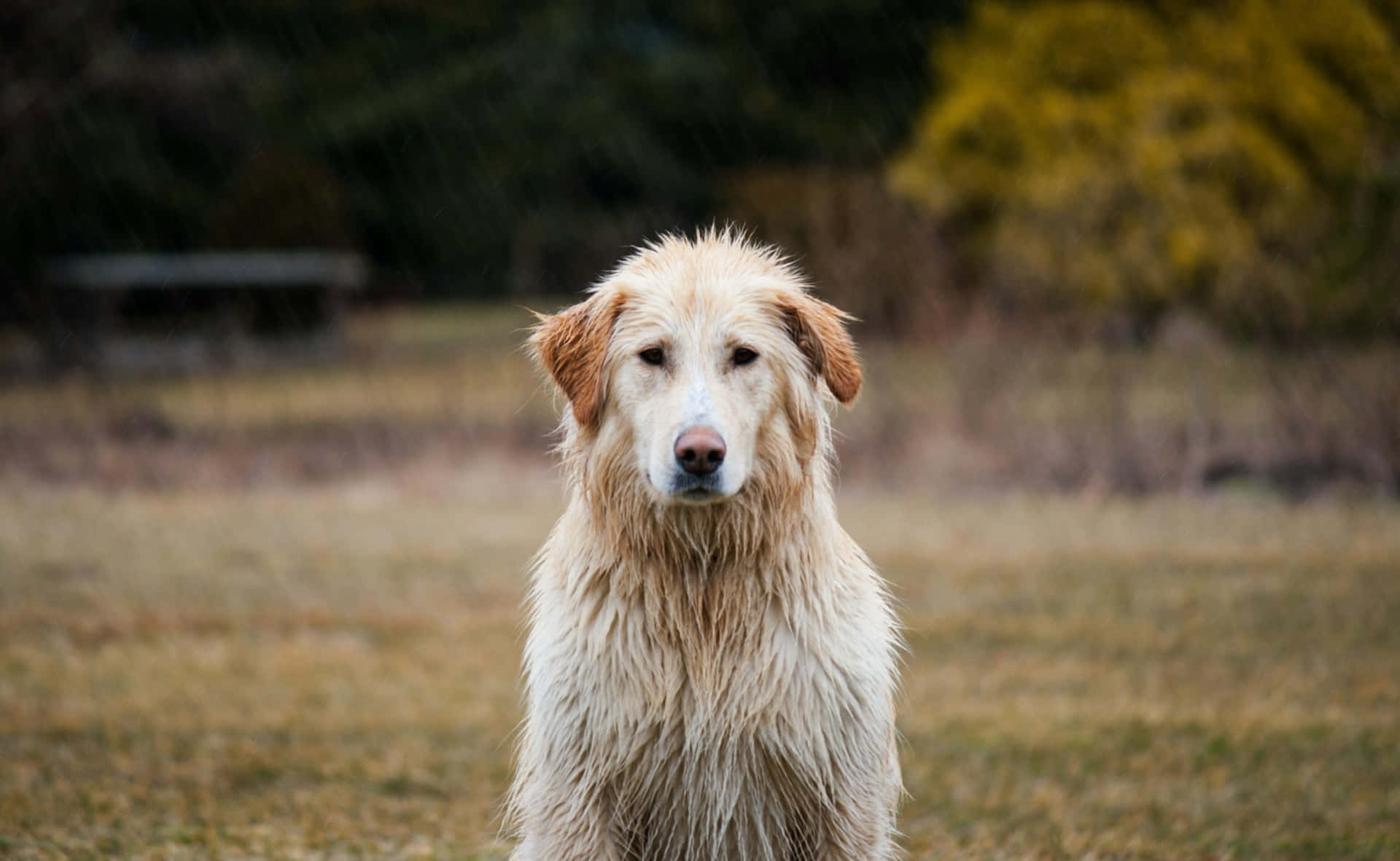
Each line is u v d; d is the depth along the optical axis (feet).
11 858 16.63
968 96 85.81
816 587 13.66
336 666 28.84
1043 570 36.01
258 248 108.99
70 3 93.91
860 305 62.69
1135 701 25.59
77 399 71.41
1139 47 83.20
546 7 121.19
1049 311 58.39
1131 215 70.49
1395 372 45.01
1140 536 39.34
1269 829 18.71
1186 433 48.29
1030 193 75.25
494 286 126.72
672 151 119.85
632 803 13.62
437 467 51.78
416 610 33.55
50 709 25.09
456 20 122.62
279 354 96.94
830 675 13.46
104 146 107.55
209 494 48.55
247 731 24.16
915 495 46.16
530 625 15.55
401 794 20.89
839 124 112.98
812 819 13.67
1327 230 50.11
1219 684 26.55
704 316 13.58
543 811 13.79
